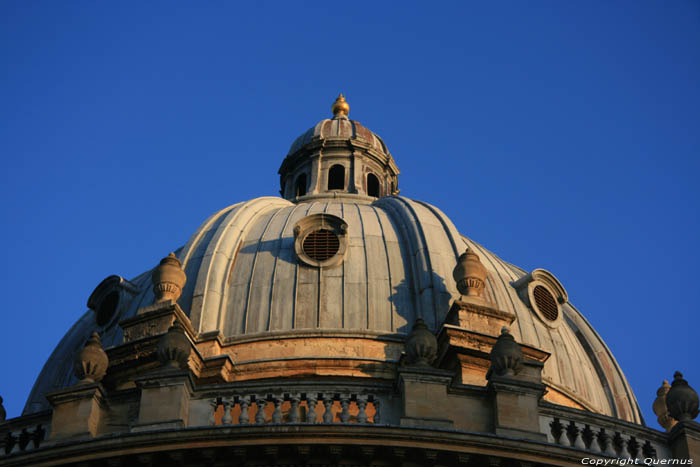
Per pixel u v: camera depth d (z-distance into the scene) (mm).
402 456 37781
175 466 38031
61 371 60406
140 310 51594
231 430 37969
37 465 38500
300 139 73312
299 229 55438
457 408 40281
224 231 57000
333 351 51000
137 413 40969
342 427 37844
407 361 42094
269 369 50469
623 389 57906
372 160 71812
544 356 51969
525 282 56875
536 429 39750
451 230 56875
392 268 54625
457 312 50312
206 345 51344
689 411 42312
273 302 53156
